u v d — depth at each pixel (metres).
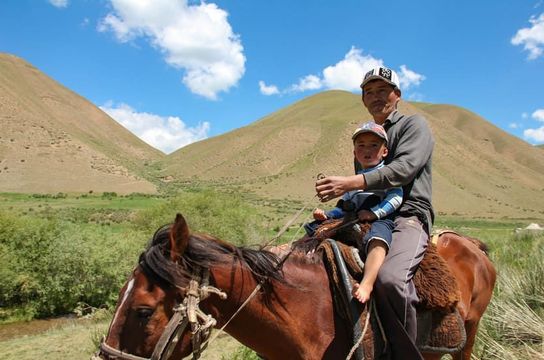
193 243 2.51
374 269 2.73
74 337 9.57
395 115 3.32
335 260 2.86
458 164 151.12
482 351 5.08
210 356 7.13
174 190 114.69
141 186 109.81
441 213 109.19
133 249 18.64
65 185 98.44
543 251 7.68
